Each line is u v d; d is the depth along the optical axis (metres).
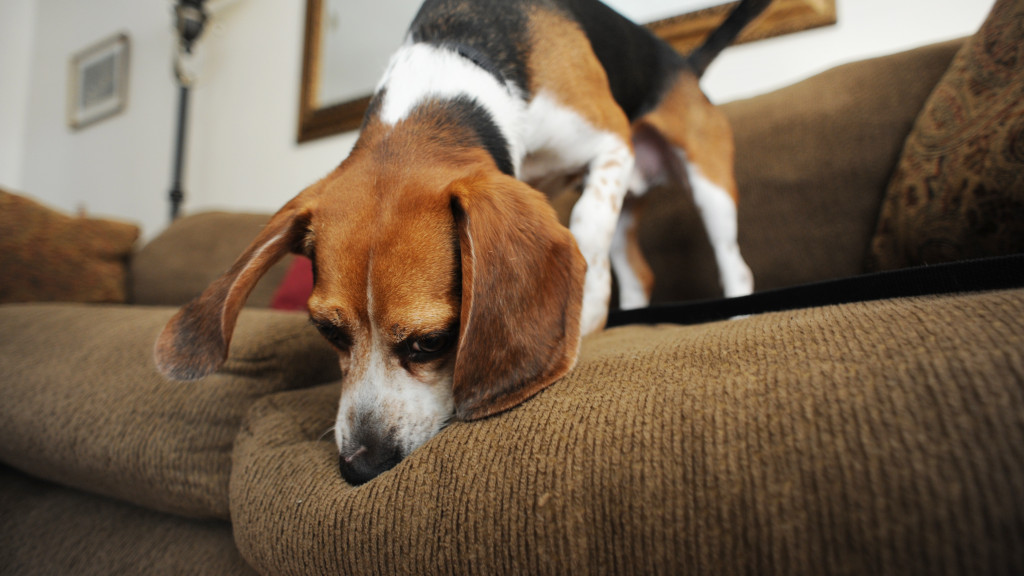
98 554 0.94
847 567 0.37
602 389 0.57
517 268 0.67
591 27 1.25
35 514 1.07
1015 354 0.39
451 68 0.99
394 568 0.52
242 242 2.19
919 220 0.97
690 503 0.42
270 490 0.66
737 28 1.54
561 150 1.14
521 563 0.47
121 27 4.11
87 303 2.06
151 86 3.87
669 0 2.06
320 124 2.93
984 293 0.51
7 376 1.05
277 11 3.21
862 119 1.34
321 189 0.88
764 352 0.53
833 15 1.77
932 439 0.37
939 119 1.01
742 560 0.40
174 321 0.83
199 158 3.55
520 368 0.64
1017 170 0.75
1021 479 0.34
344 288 0.75
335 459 0.72
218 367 0.79
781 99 1.52
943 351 0.42
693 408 0.48
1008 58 0.88
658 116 1.40
